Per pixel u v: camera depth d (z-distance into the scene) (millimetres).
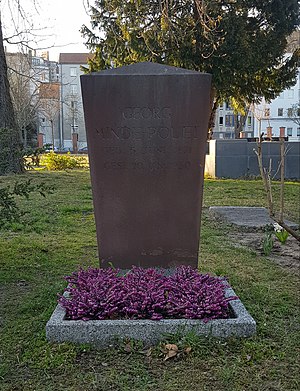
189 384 2734
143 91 4273
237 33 15547
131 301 3426
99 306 3359
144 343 3188
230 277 4727
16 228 7168
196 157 4344
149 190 4391
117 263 4488
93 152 4363
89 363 2973
